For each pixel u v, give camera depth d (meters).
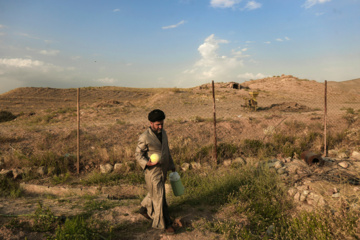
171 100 25.72
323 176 5.79
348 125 10.47
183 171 7.53
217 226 4.05
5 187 6.38
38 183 6.94
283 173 6.20
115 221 4.18
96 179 7.03
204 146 8.95
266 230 4.20
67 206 4.86
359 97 28.59
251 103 18.70
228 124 11.27
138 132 10.61
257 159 7.86
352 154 7.75
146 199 4.03
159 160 3.64
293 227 4.02
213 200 5.18
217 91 33.12
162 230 3.91
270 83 43.59
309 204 4.84
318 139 9.13
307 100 26.98
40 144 8.98
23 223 3.81
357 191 4.89
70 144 9.25
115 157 8.38
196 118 12.27
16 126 13.18
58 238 3.34
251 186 5.48
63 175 7.41
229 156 8.52
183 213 4.61
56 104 37.94
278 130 10.38
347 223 3.77
